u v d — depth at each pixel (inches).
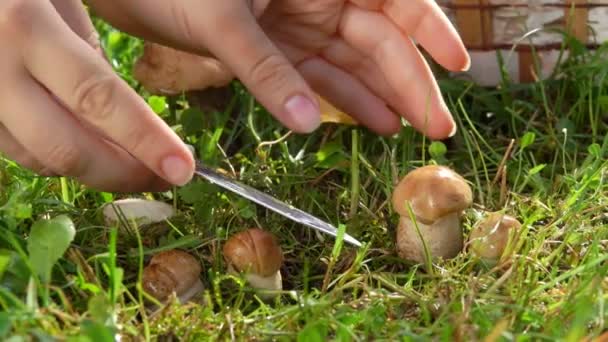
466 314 18.8
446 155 26.0
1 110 19.6
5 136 20.4
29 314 18.2
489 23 26.4
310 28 22.5
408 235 21.6
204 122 25.9
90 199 23.5
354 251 21.9
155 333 19.2
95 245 21.7
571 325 18.9
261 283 20.7
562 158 24.9
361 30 22.3
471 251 21.1
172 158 19.3
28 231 22.1
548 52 26.6
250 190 21.6
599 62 25.7
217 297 19.8
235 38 20.4
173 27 21.5
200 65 25.7
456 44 22.0
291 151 25.9
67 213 22.8
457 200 21.0
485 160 25.3
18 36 19.3
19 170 23.3
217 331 19.3
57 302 20.1
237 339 19.2
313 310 19.3
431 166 21.5
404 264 21.8
